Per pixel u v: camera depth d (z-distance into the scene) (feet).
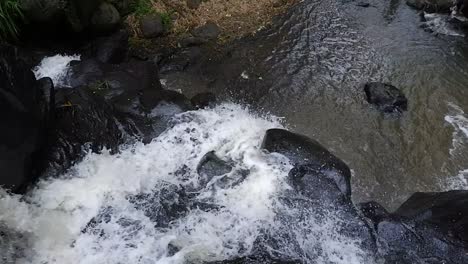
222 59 22.88
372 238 14.20
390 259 13.74
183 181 15.84
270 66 22.59
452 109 20.33
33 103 15.17
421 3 26.43
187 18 24.50
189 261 13.34
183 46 23.34
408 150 18.56
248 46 23.67
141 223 14.35
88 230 14.02
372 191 17.10
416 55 23.35
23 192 14.53
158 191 15.39
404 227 14.25
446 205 14.93
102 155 16.22
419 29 25.14
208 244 13.89
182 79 21.76
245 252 13.75
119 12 23.56
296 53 23.35
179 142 17.20
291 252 13.84
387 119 19.88
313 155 16.31
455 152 18.44
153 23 23.54
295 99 20.88
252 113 19.94
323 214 14.79
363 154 18.40
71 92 17.74
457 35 24.70
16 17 20.63
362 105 20.52
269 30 24.71
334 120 19.88
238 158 16.67
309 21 25.41
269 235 14.24
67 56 21.50
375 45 23.98
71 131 16.34
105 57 21.61
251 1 26.08
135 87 19.49
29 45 21.43
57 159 15.58
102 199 14.93
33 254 13.17
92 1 21.43
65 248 13.52
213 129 17.99
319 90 21.31
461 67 22.67
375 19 25.81
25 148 14.49
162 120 17.70
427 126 19.53
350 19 25.72
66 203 14.64
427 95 21.01
